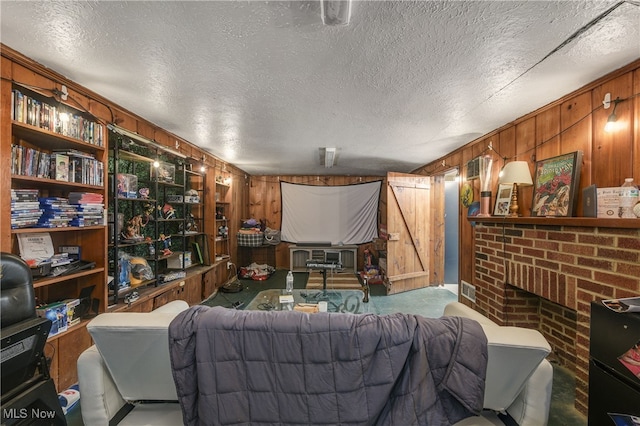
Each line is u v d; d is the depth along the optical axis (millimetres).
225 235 4656
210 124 2701
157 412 1294
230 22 1258
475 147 3234
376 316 1145
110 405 1257
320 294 2988
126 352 1215
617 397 1153
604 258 1572
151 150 2945
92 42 1422
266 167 5105
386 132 2926
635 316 1098
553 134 2145
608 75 1697
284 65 1628
